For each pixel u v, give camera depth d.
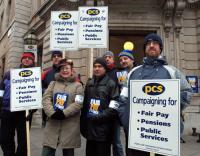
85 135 4.67
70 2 13.45
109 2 13.00
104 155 4.52
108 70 5.20
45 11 15.87
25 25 22.28
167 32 13.03
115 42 13.47
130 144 3.49
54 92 4.76
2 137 5.68
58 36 6.50
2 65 26.23
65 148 4.53
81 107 4.64
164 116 3.29
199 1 13.01
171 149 3.21
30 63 5.82
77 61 13.13
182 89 3.43
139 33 13.48
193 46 13.23
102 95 4.55
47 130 4.67
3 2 28.83
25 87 5.38
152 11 13.24
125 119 3.73
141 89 3.48
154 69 3.63
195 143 9.38
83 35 6.07
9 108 5.66
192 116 12.30
